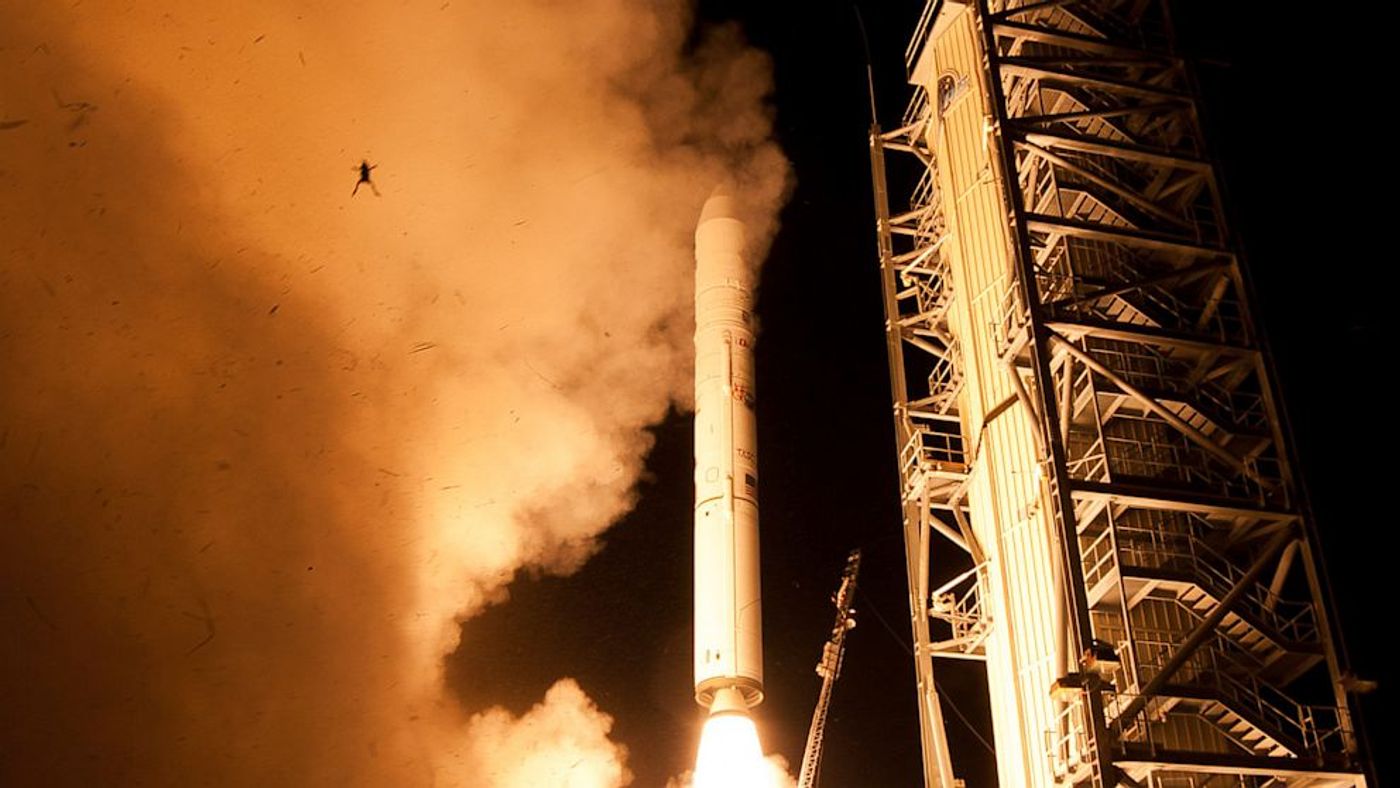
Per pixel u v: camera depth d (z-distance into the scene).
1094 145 22.33
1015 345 21.20
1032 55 24.55
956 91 26.44
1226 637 19.45
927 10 28.36
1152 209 22.22
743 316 27.69
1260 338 21.42
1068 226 21.47
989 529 22.91
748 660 24.17
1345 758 18.55
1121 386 20.55
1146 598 20.42
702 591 24.78
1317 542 20.03
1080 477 21.41
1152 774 18.86
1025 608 21.67
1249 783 19.50
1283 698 20.59
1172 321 22.67
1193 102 23.22
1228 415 21.59
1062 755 19.36
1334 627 19.56
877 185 28.44
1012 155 21.48
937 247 27.28
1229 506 19.92
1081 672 17.91
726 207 29.02
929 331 27.11
